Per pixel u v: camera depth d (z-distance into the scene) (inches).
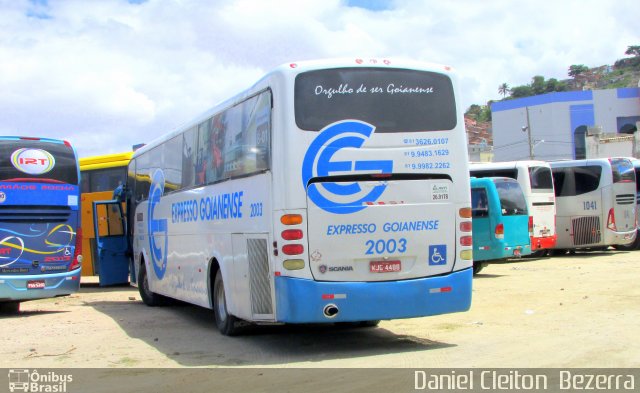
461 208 355.3
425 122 350.3
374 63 347.3
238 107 390.3
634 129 2861.7
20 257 569.3
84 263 828.0
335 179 335.6
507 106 3095.5
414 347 361.1
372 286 335.9
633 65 6018.7
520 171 913.5
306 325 455.5
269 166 342.6
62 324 508.1
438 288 346.6
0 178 565.9
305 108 334.6
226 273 406.0
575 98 2891.2
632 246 1088.8
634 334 365.1
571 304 491.2
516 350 337.4
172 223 531.2
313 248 331.6
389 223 341.1
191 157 483.5
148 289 618.5
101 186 824.3
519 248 790.5
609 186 990.4
